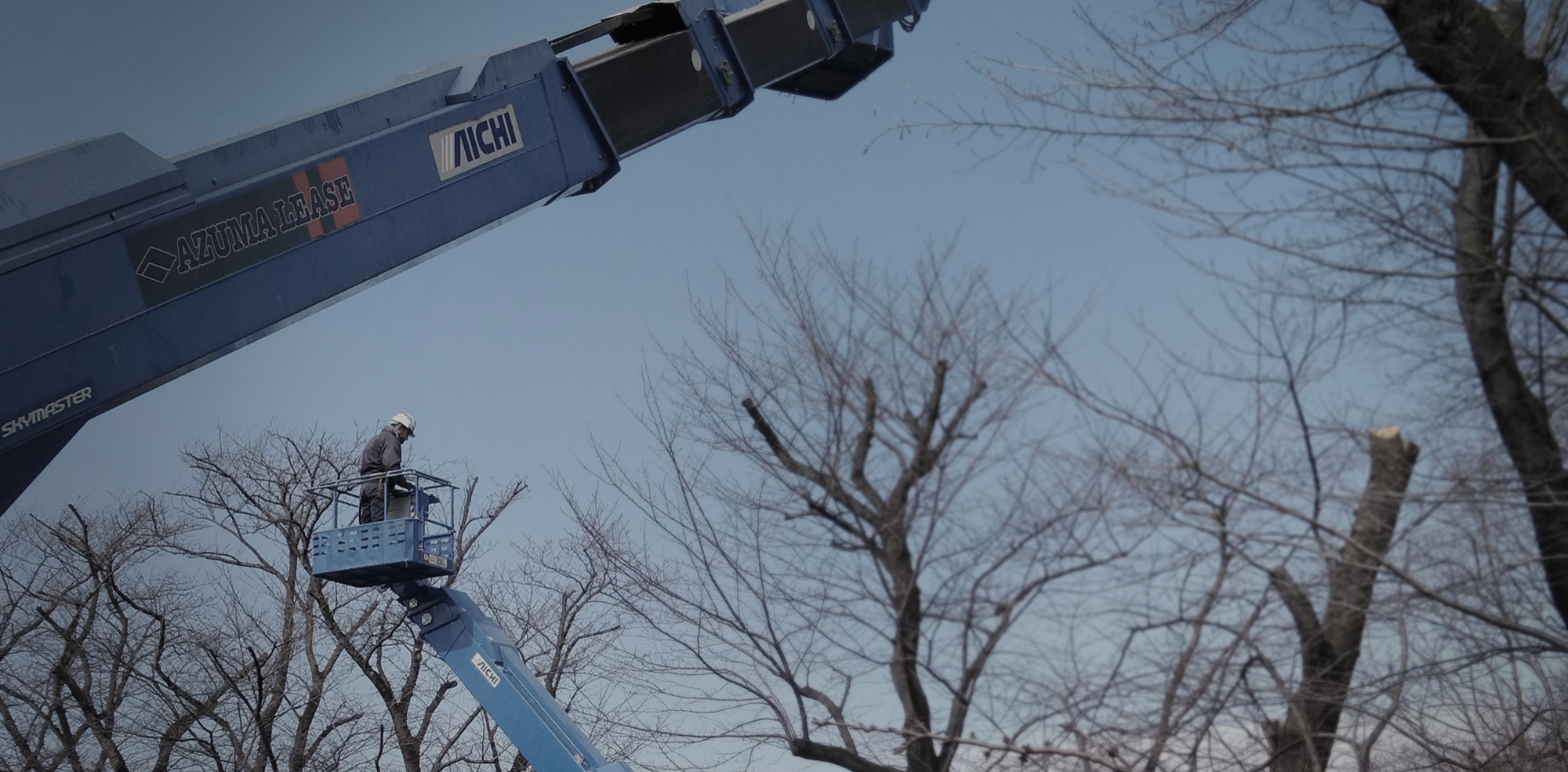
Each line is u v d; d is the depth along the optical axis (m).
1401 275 7.36
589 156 12.68
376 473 15.01
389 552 14.48
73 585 18.66
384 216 10.95
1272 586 7.83
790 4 14.75
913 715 8.48
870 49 16.02
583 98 12.61
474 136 11.73
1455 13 7.62
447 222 11.40
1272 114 7.35
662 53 13.34
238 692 16.50
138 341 9.36
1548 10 8.25
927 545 8.46
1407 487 7.72
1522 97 7.60
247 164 10.17
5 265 8.81
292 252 10.29
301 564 21.88
